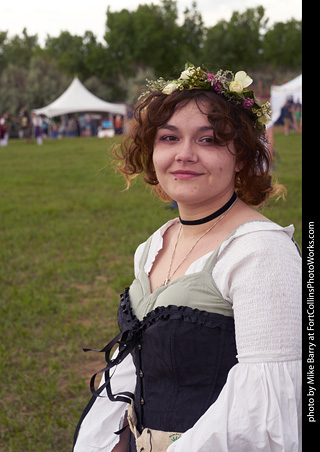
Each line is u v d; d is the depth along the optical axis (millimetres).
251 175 1532
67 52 75562
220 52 68938
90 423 1762
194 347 1375
